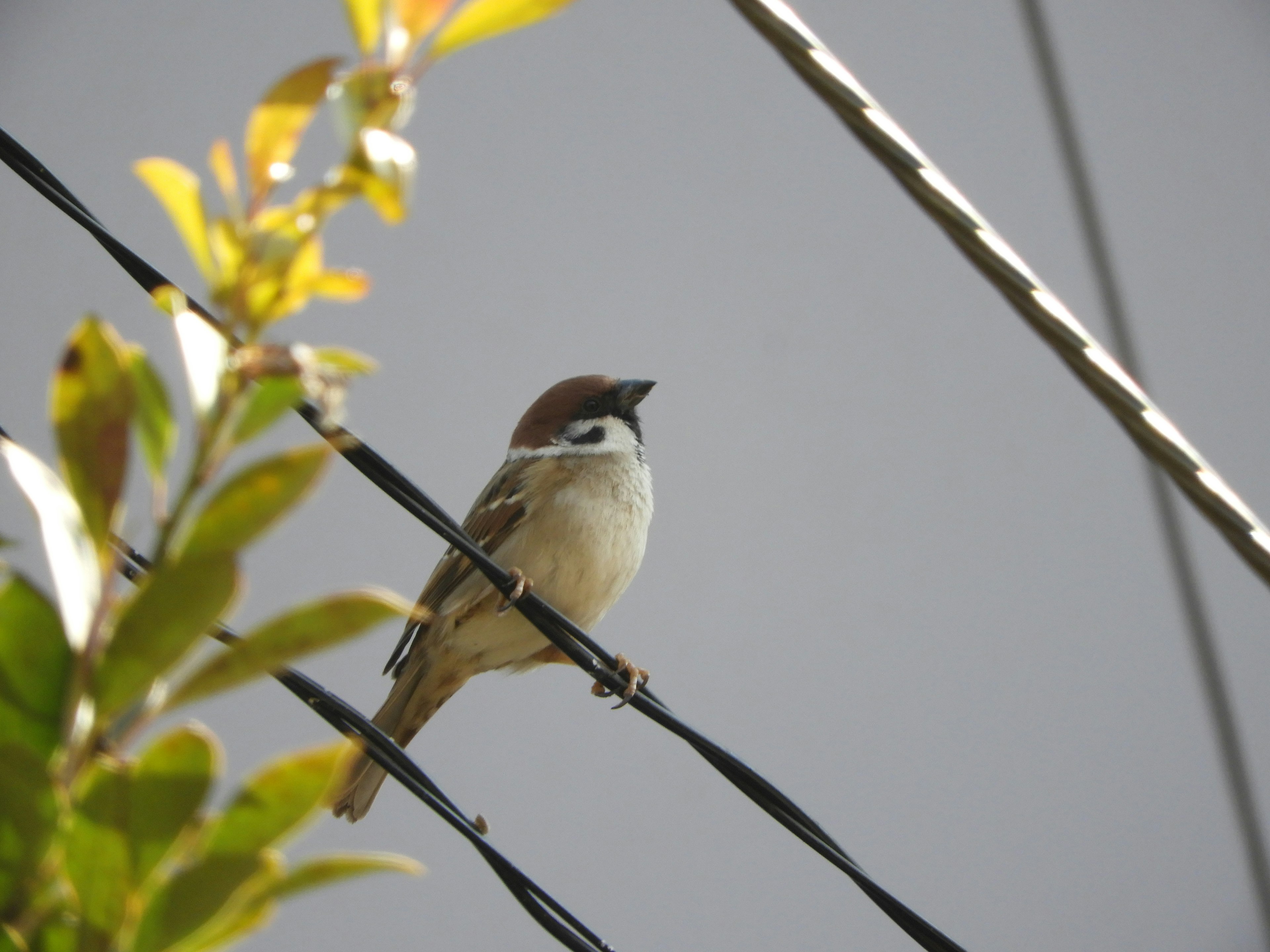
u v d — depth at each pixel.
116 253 4.95
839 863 5.59
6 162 4.92
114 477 2.24
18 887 2.22
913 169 3.87
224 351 2.31
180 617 2.12
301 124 2.38
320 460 2.22
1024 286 3.91
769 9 3.82
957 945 5.38
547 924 5.10
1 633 2.19
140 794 2.21
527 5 2.35
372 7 2.33
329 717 5.28
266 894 2.33
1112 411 3.97
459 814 5.20
